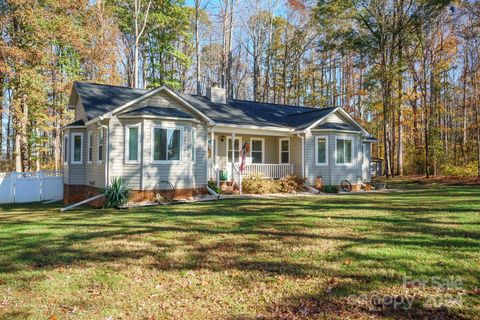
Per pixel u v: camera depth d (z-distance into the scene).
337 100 40.34
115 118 13.02
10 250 6.21
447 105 32.84
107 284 4.50
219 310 3.70
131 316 3.61
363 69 34.12
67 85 22.19
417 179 23.98
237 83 41.69
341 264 4.91
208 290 4.23
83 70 25.19
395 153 33.69
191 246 6.20
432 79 27.73
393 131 30.89
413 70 27.06
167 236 7.02
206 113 16.86
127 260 5.48
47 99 23.27
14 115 20.94
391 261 4.92
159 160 13.27
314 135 17.88
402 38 26.45
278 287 4.23
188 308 3.76
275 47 36.06
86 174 15.43
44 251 6.10
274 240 6.42
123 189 12.60
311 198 13.82
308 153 17.73
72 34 21.41
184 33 31.78
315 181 17.78
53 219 9.86
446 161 27.83
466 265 4.65
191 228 7.74
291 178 17.28
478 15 21.11
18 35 19.97
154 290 4.28
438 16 25.36
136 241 6.68
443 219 7.92
